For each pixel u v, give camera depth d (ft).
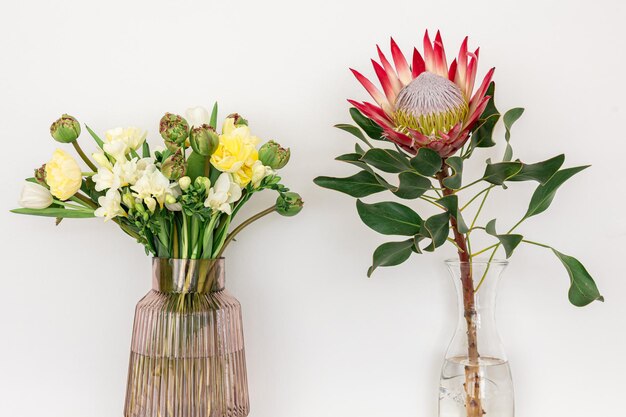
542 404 3.89
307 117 3.96
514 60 3.92
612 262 3.88
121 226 3.44
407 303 3.94
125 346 3.94
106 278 3.95
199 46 3.99
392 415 3.94
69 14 3.99
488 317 3.37
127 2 3.99
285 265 3.97
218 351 3.37
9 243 3.94
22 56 3.98
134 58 3.99
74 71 3.98
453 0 3.95
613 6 3.91
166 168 3.14
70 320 3.94
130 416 3.38
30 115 3.96
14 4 3.98
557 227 3.89
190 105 3.98
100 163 3.29
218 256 3.51
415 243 3.21
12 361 3.93
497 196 3.90
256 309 3.96
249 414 3.94
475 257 3.90
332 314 3.96
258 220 3.97
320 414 3.95
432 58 3.40
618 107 3.89
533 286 3.90
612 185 3.89
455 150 3.26
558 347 3.89
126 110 3.98
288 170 3.96
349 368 3.95
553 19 3.92
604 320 3.88
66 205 3.43
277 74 3.98
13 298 3.93
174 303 3.36
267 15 3.98
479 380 3.27
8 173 3.95
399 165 3.29
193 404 3.30
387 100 3.42
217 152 3.27
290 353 3.96
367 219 3.45
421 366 3.93
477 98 3.18
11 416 3.92
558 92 3.91
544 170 3.19
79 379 3.94
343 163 3.94
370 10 3.97
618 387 3.87
